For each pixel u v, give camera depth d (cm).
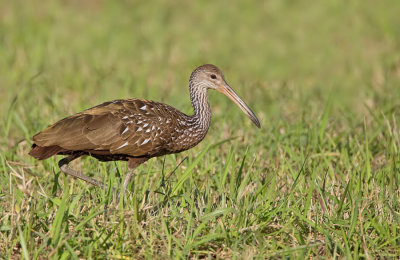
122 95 2264
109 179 1335
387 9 4078
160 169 1574
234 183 1481
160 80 2703
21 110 2136
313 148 1728
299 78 2892
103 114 1373
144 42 3462
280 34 3759
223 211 1223
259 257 1127
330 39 3591
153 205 1280
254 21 4031
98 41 3456
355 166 1584
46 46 3228
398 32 3575
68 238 1122
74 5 4312
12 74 2688
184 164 1623
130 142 1387
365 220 1305
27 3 4253
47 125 1841
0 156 1536
